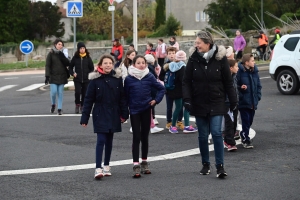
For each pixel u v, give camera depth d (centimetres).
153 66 1516
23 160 1232
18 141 1477
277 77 2400
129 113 1086
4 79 3656
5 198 922
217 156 1033
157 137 1505
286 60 2353
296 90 2352
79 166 1163
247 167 1124
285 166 1129
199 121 1048
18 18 10744
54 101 2025
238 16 8931
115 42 3181
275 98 2269
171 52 1548
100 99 1055
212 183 996
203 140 1055
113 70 1071
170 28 9538
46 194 941
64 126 1725
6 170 1134
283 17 7906
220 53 1022
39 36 11044
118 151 1325
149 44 3064
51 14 10969
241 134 1334
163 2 10919
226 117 1287
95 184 1007
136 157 1067
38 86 3166
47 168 1148
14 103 2416
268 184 982
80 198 912
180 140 1452
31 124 1777
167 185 989
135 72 1085
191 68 1033
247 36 5538
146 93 1084
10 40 10762
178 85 1548
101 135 1057
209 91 1024
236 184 985
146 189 964
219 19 8962
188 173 1083
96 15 11006
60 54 1973
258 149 1311
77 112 2019
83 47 1992
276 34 4250
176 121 1573
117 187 983
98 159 1048
